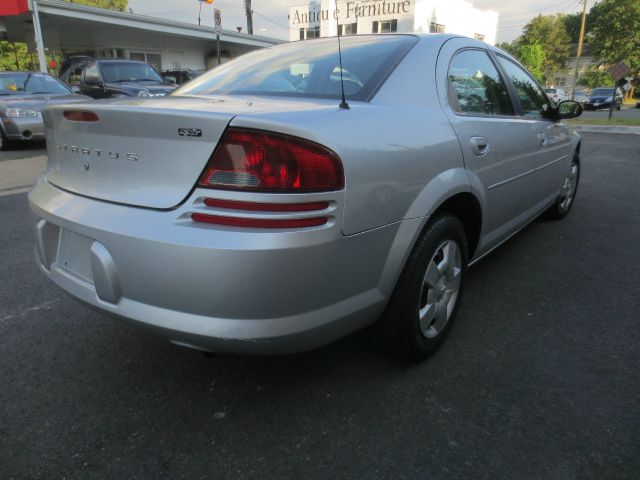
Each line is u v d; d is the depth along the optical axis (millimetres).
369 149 1840
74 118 1966
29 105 9086
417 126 2164
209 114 1628
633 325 2812
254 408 2137
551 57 58969
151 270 1703
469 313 2965
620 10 44719
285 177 1609
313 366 2434
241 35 22438
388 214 1934
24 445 1924
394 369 2400
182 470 1807
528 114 3508
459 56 2777
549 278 3484
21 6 14281
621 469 1786
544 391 2225
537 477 1755
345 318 1873
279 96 2326
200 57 23422
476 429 1992
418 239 2180
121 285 1805
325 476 1773
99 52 20219
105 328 2818
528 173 3354
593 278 3480
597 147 10781
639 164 8328
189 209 1666
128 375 2379
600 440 1924
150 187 1762
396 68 2344
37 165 7859
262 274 1608
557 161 4074
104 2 34531
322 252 1691
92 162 1939
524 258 3875
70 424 2041
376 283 1981
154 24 18984
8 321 2889
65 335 2742
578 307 3039
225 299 1635
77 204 1966
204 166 1648
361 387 2270
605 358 2480
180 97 2367
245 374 2381
